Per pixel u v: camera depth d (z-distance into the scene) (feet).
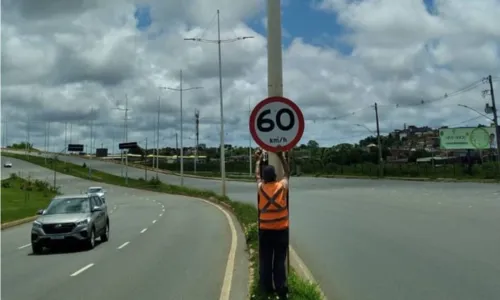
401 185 185.88
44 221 58.23
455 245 48.67
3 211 122.72
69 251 58.80
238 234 68.49
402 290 32.27
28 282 39.96
